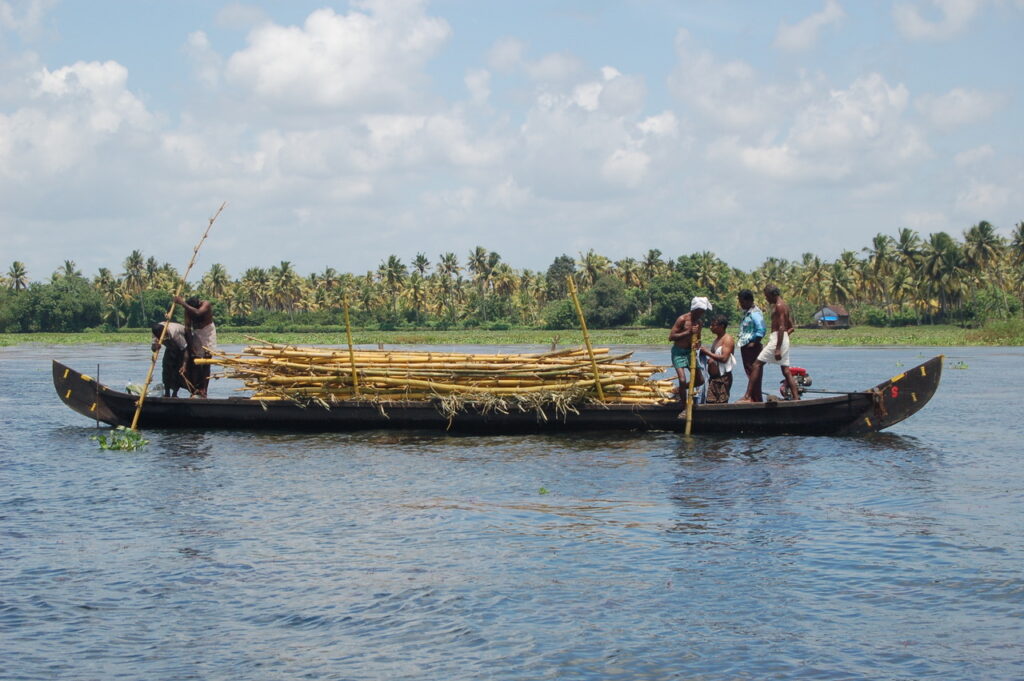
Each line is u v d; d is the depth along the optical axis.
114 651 6.93
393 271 143.62
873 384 29.94
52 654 6.87
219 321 132.25
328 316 135.25
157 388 19.16
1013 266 113.19
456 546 9.55
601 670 6.55
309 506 11.41
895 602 7.79
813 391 17.27
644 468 13.82
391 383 17.83
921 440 16.34
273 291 151.00
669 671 6.52
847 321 114.75
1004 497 11.65
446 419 17.41
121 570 8.77
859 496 11.77
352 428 17.73
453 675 6.50
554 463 14.33
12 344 86.75
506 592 8.12
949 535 9.76
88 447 16.12
